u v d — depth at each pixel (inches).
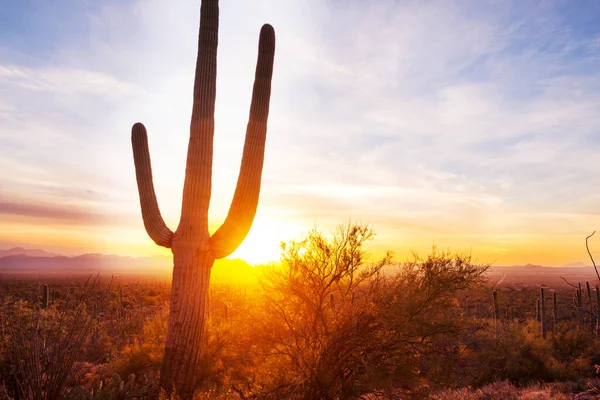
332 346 267.7
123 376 388.5
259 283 298.2
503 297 1357.0
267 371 274.2
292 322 287.6
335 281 291.0
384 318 270.5
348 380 271.6
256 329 290.4
